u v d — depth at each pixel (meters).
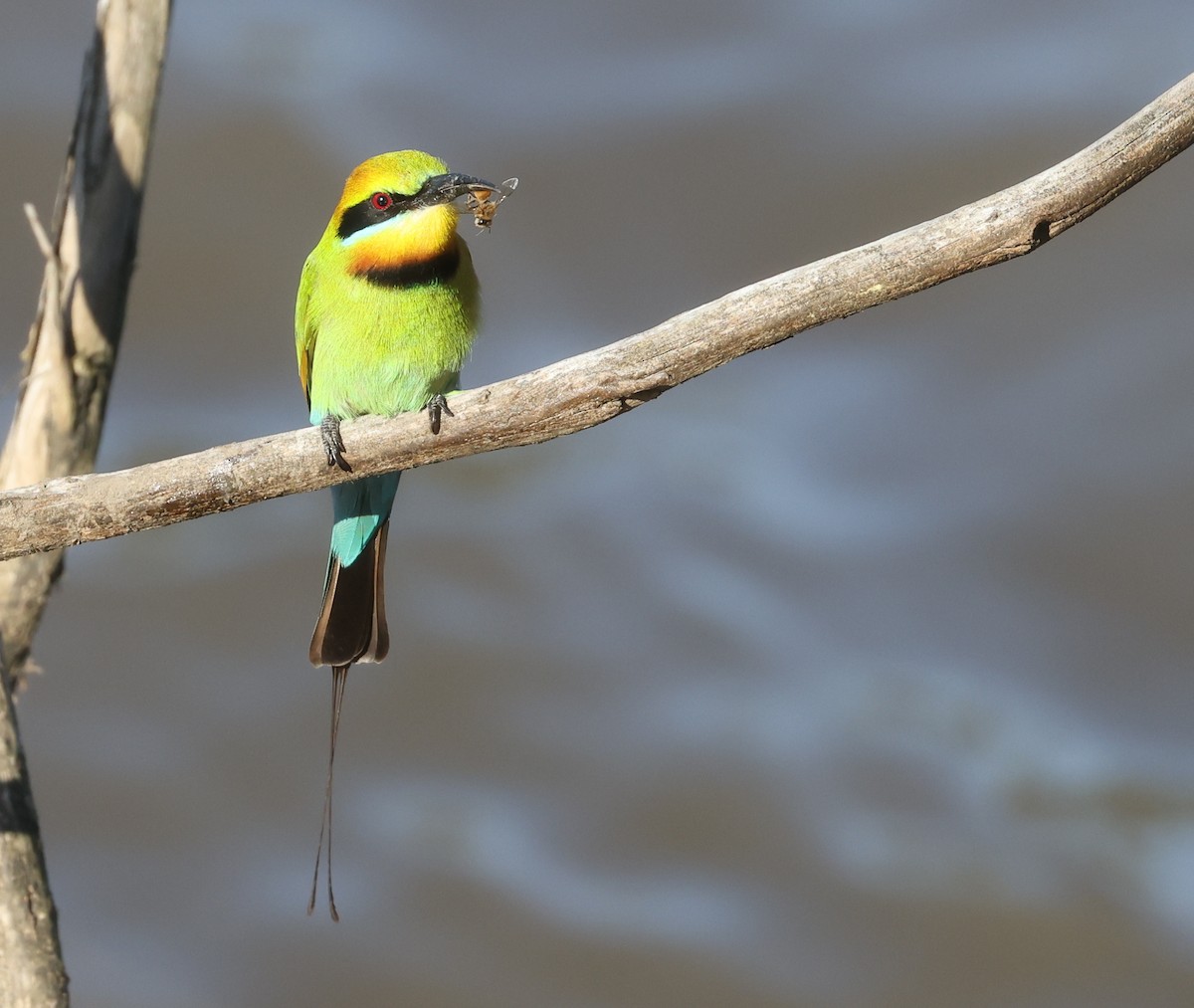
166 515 6.91
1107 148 6.36
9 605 9.28
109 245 9.18
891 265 6.42
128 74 9.14
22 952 7.06
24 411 9.26
